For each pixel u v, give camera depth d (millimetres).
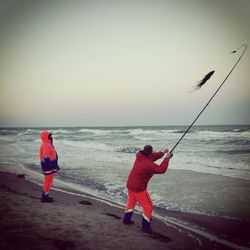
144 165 4332
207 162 11797
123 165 11328
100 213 5199
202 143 18891
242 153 14133
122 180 8570
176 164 11461
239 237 4402
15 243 3498
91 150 16922
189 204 6129
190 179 8594
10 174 9500
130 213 4602
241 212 5590
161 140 22500
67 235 3914
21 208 5113
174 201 6367
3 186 7348
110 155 14547
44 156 5590
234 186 7656
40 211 4988
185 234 4449
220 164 11273
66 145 20672
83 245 3635
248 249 3977
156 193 7051
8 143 23141
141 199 4387
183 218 5262
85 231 4129
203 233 4523
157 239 4113
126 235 4113
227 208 5840
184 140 20750
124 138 25875
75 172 9914
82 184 8094
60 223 4387
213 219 5207
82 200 6246
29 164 12047
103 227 4371
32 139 27250
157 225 4844
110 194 7004
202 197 6648
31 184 7863
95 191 7281
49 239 3719
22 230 3963
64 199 6223
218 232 4590
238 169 10188
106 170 10250
